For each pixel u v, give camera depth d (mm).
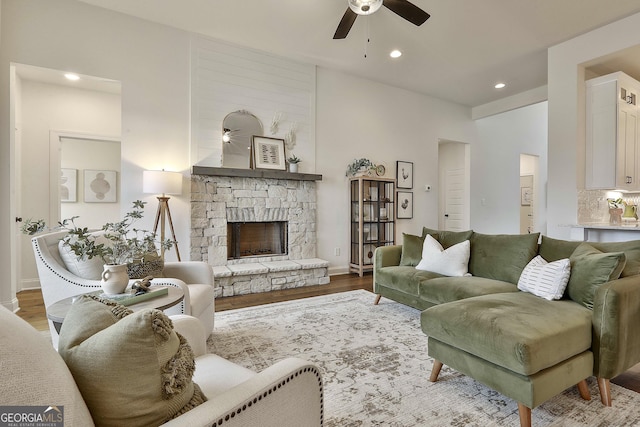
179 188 3646
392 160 5586
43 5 3266
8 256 3197
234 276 3914
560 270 2115
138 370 736
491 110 6254
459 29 3674
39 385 566
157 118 3803
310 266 4352
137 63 3686
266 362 2207
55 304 1754
